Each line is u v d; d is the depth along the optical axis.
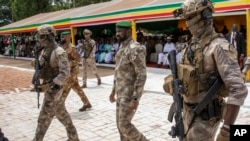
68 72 4.23
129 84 3.77
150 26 18.16
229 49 2.28
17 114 7.26
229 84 2.24
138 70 3.65
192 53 2.47
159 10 12.02
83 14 17.61
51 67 4.25
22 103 8.45
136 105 3.70
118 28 3.77
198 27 2.42
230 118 2.22
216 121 2.51
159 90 8.91
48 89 4.24
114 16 14.51
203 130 2.45
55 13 25.34
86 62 10.34
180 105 2.52
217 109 2.46
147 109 6.94
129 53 3.70
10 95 9.64
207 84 2.38
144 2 14.05
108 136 5.35
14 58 26.48
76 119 6.45
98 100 8.17
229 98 2.23
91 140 5.20
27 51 26.23
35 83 4.30
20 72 15.84
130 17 13.45
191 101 2.51
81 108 7.12
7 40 30.34
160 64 14.02
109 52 16.42
